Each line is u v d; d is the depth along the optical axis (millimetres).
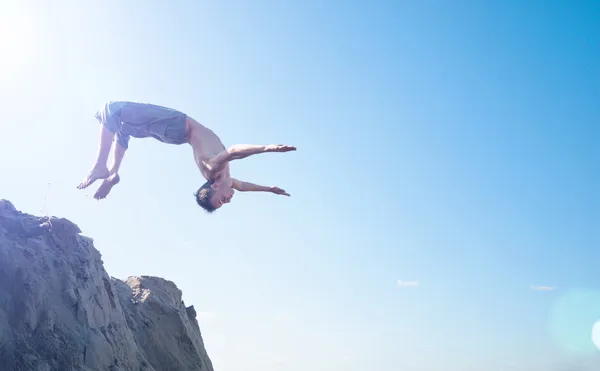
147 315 20891
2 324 13195
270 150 6988
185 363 20172
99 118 8680
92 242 18688
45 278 15000
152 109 8359
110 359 14883
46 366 12961
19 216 16969
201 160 8047
